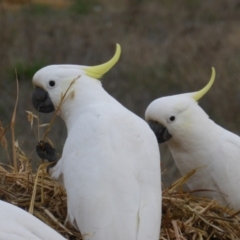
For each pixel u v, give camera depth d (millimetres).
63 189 9250
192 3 31906
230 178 10586
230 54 24484
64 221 9008
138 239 7551
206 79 22609
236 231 9328
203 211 9414
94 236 7695
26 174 9641
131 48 24984
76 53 24688
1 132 10078
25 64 23266
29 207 9133
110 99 9125
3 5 29422
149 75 22922
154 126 10672
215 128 10805
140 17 29562
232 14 30578
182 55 24406
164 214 9352
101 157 8109
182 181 10078
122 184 7895
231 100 21484
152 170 8211
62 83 9219
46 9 29969
